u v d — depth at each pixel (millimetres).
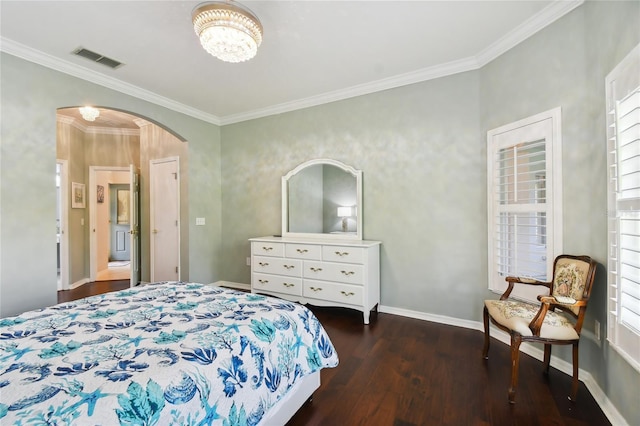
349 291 3076
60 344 1220
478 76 2826
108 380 963
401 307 3258
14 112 2537
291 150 3980
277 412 1465
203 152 4320
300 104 3836
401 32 2387
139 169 4809
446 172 2998
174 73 3070
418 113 3135
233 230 4496
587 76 1906
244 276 4414
